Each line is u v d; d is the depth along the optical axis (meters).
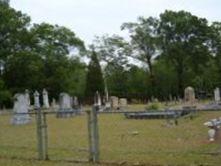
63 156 14.99
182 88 99.88
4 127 32.22
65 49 75.06
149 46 98.94
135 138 21.38
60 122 35.78
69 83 72.94
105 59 101.31
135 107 59.56
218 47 99.50
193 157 14.01
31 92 62.03
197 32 98.31
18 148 17.25
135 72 101.38
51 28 70.38
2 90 49.25
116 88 101.81
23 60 52.00
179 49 97.00
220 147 16.80
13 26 51.69
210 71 98.50
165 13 98.06
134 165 12.99
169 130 24.94
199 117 33.78
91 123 13.91
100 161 13.70
